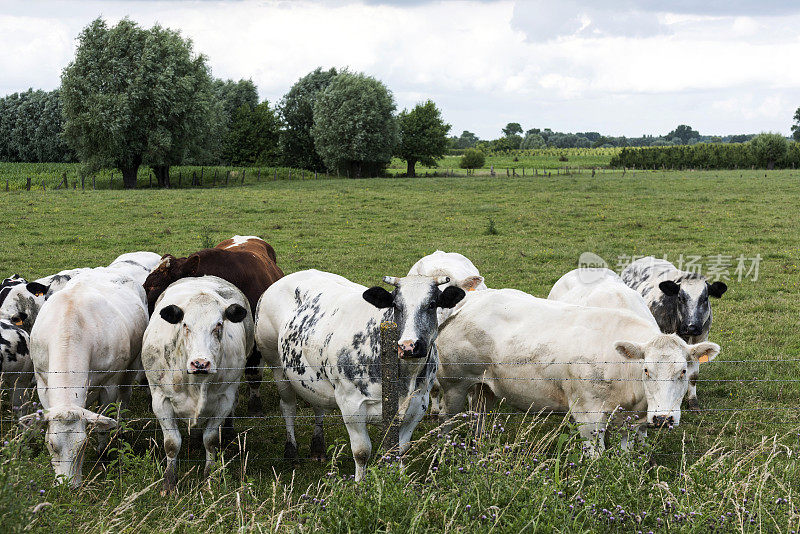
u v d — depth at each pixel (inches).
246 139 2945.4
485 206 1216.8
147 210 1146.7
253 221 1063.6
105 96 1835.6
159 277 375.2
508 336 284.0
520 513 178.7
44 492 199.3
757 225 997.2
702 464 217.8
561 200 1323.8
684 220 1051.3
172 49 1932.8
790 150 3068.4
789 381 386.0
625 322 263.6
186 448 316.5
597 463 211.8
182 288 316.2
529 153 6112.2
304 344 281.6
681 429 330.0
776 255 793.6
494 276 706.8
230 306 271.7
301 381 286.8
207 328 263.4
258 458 308.5
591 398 262.8
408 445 247.6
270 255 469.7
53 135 2987.2
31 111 3147.1
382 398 243.8
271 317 317.1
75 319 291.4
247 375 370.3
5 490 170.2
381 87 2527.1
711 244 865.5
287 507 208.8
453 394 303.3
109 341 304.0
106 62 1886.1
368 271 728.3
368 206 1250.6
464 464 208.8
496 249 853.8
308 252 832.9
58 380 274.8
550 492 185.3
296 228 1010.7
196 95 1953.7
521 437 239.1
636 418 259.3
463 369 297.6
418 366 248.2
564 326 273.7
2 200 1224.8
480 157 3078.2
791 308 572.7
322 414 309.9
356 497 189.9
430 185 1781.5
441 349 299.6
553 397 276.7
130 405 374.6
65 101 1899.6
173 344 271.7
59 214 1081.4
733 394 378.6
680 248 844.0
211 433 281.0
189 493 238.5
